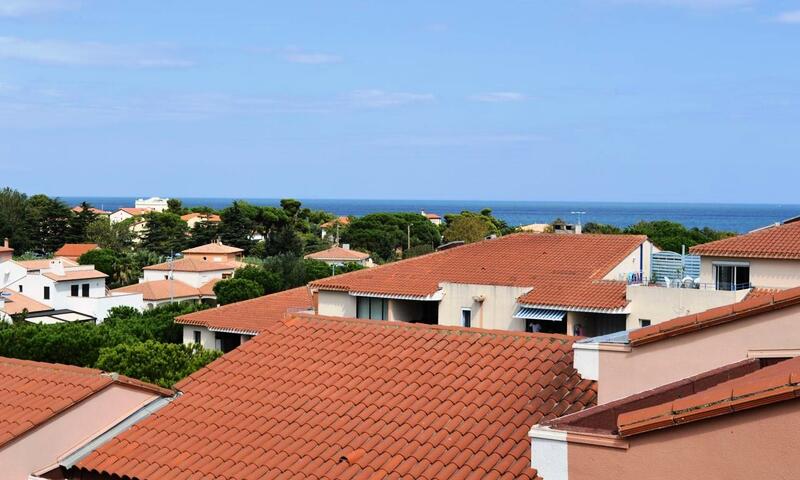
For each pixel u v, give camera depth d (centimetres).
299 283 9150
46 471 1439
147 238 14838
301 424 1419
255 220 15300
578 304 3500
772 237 3962
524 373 1428
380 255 14450
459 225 14712
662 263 4366
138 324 5828
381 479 1227
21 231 14450
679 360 1159
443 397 1406
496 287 3684
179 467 1369
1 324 5578
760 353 1106
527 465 1168
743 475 859
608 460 955
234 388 1574
